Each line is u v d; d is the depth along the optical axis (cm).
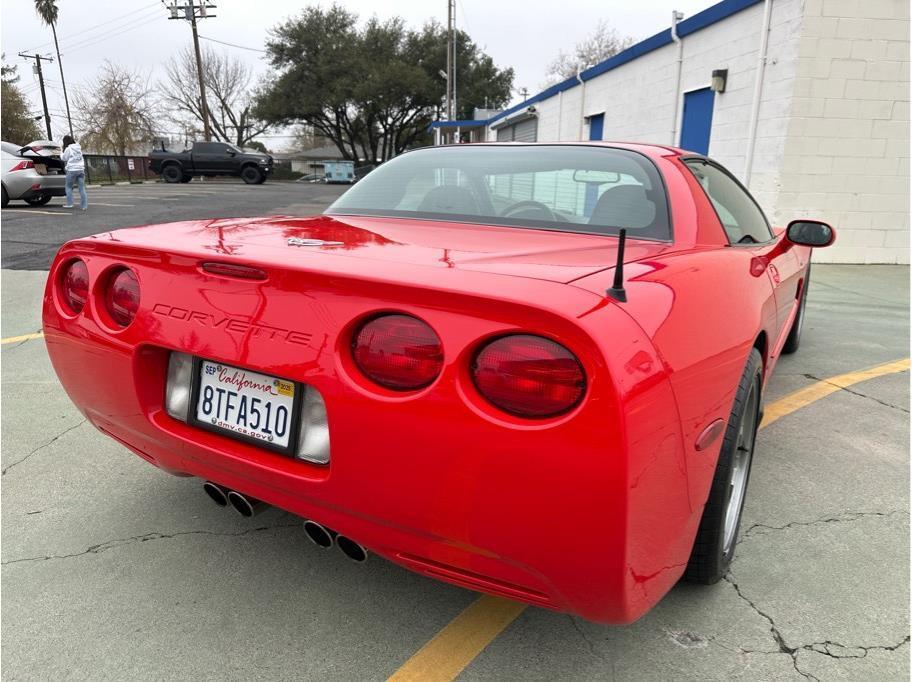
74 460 271
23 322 495
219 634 173
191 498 243
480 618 182
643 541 127
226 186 2762
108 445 285
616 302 126
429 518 131
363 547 153
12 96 4566
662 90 1175
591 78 1532
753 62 889
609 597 128
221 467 165
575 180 222
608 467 114
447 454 125
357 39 4816
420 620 180
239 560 205
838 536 223
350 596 190
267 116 4931
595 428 114
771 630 177
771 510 240
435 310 127
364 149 5375
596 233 200
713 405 149
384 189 250
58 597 186
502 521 124
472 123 3058
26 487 248
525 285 126
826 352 452
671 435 129
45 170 1359
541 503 119
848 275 784
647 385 120
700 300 156
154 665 162
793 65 808
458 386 123
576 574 124
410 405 127
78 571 198
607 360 114
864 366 419
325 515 150
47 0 4719
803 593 193
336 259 149
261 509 180
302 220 228
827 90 813
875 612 185
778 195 843
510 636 175
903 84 816
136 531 220
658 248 183
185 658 165
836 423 323
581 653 169
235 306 151
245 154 3020
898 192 849
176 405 174
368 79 4547
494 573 134
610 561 121
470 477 124
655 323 130
